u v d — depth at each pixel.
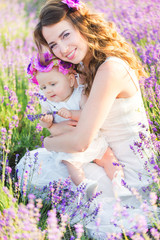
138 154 2.44
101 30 2.38
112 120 2.40
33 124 3.44
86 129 2.20
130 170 2.46
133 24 4.65
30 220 1.62
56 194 2.24
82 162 2.42
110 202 2.39
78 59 2.32
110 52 2.32
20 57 4.95
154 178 1.97
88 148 2.41
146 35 4.39
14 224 1.91
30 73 2.59
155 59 3.45
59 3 2.22
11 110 3.54
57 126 2.50
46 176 2.58
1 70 4.57
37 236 1.64
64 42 2.25
